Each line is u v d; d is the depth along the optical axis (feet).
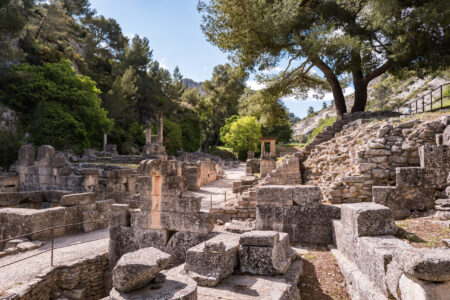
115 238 24.38
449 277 9.68
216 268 15.70
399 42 57.77
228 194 63.16
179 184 22.84
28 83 115.03
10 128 105.09
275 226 23.29
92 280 23.31
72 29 198.39
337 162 38.60
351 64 61.93
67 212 32.53
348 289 16.05
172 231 23.39
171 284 12.67
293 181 43.19
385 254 12.91
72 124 120.98
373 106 246.88
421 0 55.67
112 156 118.73
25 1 148.05
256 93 79.87
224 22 67.72
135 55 224.74
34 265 21.86
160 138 137.08
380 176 29.40
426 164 22.86
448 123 29.50
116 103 176.76
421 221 19.35
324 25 62.90
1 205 36.91
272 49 65.82
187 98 264.93
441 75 71.92
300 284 17.10
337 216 21.91
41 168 52.65
